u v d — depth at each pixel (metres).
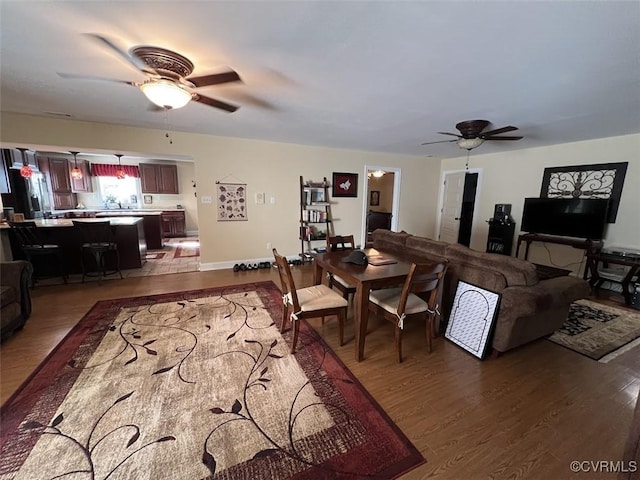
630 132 3.71
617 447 1.52
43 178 6.63
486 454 1.46
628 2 1.25
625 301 3.48
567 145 4.46
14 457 1.38
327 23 1.46
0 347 2.32
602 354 2.40
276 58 1.84
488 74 2.04
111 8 1.36
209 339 2.49
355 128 3.75
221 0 1.29
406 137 4.30
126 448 1.44
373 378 2.05
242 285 3.94
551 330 2.56
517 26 1.46
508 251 5.20
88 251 3.91
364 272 2.34
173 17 1.43
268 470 1.35
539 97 2.49
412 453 1.46
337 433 1.57
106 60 1.91
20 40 1.66
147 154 4.28
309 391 1.88
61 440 1.48
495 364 2.25
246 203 4.84
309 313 2.29
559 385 2.01
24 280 2.62
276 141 4.84
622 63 1.83
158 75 1.85
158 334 2.56
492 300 2.27
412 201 6.57
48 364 2.10
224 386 1.91
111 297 3.44
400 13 1.37
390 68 1.97
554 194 4.66
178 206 8.37
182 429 1.56
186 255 5.84
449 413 1.74
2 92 2.57
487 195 5.70
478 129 3.27
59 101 2.82
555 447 1.51
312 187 5.26
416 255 3.00
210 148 4.46
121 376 1.98
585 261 4.28
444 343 2.56
